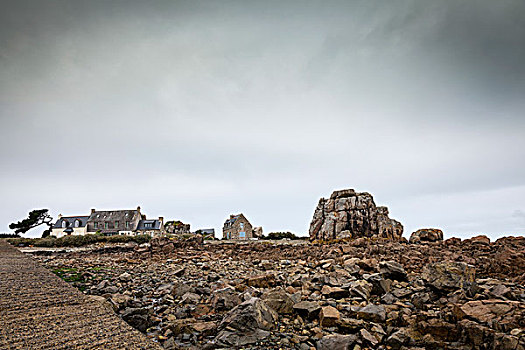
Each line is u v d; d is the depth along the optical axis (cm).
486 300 743
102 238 2916
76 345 420
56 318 519
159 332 720
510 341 563
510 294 824
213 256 2025
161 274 1382
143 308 783
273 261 1797
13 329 468
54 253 2105
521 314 663
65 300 617
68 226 6444
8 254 1366
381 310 797
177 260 1784
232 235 4856
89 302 609
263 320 747
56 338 441
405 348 644
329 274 1143
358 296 936
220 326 735
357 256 1555
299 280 1123
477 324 642
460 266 960
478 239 1689
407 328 725
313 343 684
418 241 1836
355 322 743
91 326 488
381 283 1003
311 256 1830
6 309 557
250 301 774
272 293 873
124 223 6334
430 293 912
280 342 680
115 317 528
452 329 667
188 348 641
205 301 955
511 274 1141
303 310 821
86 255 2059
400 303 884
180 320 763
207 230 6688
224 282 1203
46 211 5350
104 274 1320
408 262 1407
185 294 973
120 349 413
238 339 676
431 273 954
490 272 1195
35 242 2714
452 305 804
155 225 6394
